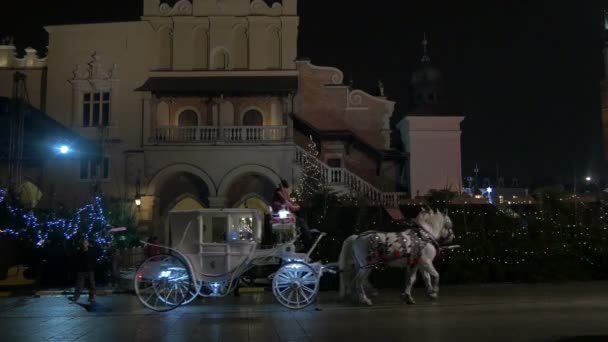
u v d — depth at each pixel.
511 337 10.85
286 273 15.13
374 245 15.85
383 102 36.84
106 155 32.94
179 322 13.41
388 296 18.02
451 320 13.09
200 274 15.20
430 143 35.62
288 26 34.59
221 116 32.91
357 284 16.00
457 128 35.75
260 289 20.44
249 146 31.75
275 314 14.62
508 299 16.64
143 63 33.88
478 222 23.20
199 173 31.78
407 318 13.55
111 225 25.42
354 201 26.86
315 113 36.69
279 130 32.19
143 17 34.22
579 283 20.81
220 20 34.50
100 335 11.64
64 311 15.67
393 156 35.47
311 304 16.28
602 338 10.51
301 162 31.28
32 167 33.12
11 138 26.52
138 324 13.15
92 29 34.25
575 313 13.95
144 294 19.61
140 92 33.34
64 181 33.09
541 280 21.19
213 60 34.34
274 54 34.59
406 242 15.98
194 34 34.66
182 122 34.34
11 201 24.58
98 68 33.88
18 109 27.03
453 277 21.11
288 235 15.82
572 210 24.41
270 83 33.25
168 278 15.27
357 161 36.31
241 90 32.56
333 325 12.65
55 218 24.17
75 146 30.20
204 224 15.40
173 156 32.03
